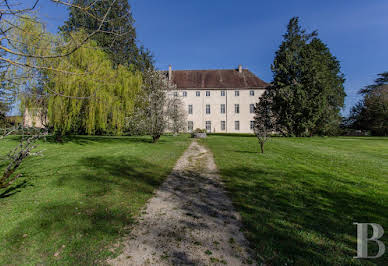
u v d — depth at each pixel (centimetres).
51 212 391
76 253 276
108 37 1894
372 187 562
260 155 1094
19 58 421
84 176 643
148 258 269
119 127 1653
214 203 455
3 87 587
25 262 257
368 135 3469
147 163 876
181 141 1934
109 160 906
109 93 1502
